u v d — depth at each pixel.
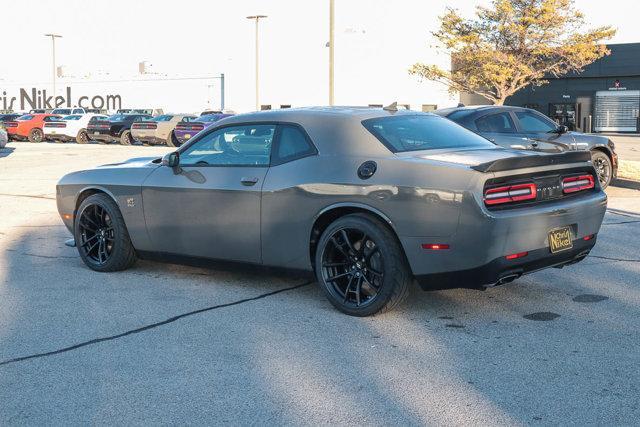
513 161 4.49
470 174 4.41
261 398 3.52
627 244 7.29
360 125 5.07
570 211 4.77
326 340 4.39
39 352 4.20
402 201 4.57
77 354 4.16
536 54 38.47
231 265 5.54
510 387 3.61
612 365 3.90
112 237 6.21
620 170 13.80
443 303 5.19
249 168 5.36
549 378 3.72
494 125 10.25
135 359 4.08
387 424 3.21
